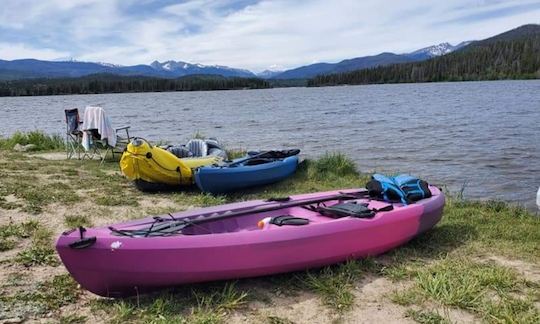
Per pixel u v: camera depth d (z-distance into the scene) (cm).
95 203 732
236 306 398
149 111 4509
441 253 531
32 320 366
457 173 1212
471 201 800
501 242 571
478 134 2014
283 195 838
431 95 6203
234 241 412
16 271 455
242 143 1922
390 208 534
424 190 589
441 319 376
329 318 383
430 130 2214
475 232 607
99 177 955
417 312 389
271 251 426
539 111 3158
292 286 439
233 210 536
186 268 396
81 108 5059
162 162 827
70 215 654
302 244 440
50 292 414
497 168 1275
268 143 1908
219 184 823
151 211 699
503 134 1994
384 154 1537
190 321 371
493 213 716
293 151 1052
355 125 2570
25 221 616
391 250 532
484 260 511
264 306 402
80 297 409
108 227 435
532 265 497
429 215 558
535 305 404
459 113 3178
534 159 1399
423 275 452
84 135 1140
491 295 423
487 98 4978
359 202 585
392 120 2819
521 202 917
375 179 617
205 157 995
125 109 4919
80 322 368
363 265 485
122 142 1310
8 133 2538
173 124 3011
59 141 1557
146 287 398
